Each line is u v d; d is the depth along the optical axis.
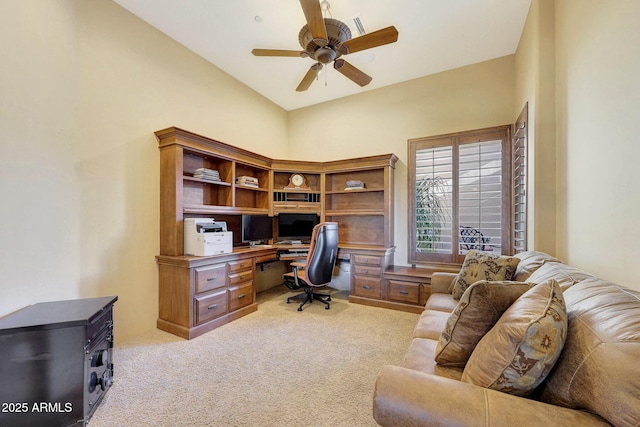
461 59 3.45
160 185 2.88
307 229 4.38
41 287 1.90
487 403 0.84
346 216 4.41
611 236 1.49
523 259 2.15
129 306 2.62
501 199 3.37
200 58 3.37
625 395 0.68
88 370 1.56
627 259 1.36
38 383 1.46
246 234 3.66
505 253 3.33
